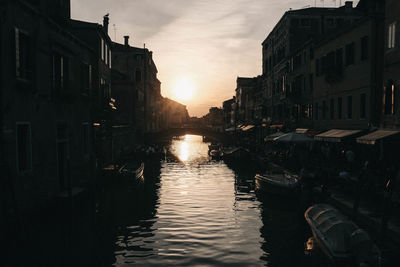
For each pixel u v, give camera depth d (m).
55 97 14.84
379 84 19.19
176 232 12.79
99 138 23.03
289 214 15.45
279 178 19.91
